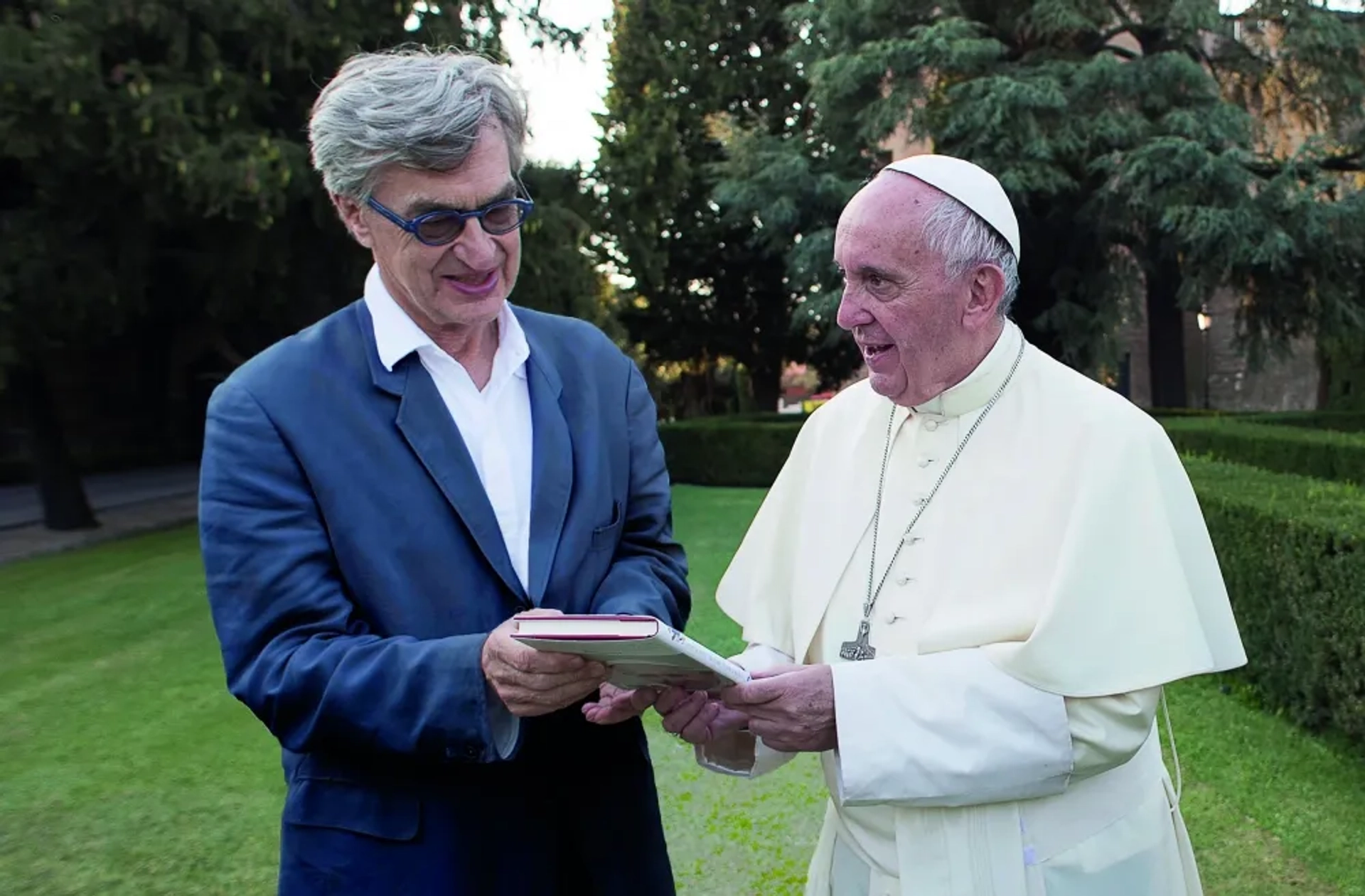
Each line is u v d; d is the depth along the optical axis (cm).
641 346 2191
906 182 159
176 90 931
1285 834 336
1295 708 432
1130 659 149
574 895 160
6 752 467
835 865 184
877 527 179
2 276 963
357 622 142
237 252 1105
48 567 967
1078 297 1564
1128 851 160
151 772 442
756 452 1620
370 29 1073
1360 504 441
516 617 126
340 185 142
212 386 2434
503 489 154
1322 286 1443
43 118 910
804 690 153
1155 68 1365
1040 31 1438
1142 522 155
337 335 152
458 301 146
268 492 139
